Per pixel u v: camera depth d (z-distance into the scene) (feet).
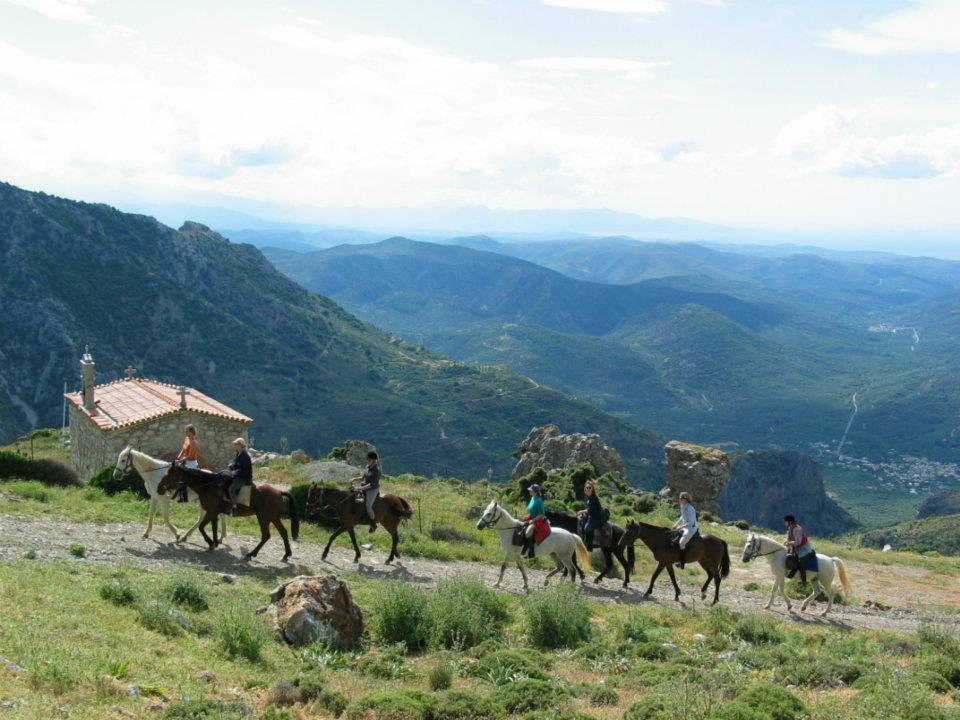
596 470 186.39
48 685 32.63
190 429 71.87
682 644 57.36
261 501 69.10
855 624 74.28
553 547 73.05
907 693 40.37
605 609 68.44
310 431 648.79
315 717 37.52
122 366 593.42
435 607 57.31
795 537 75.82
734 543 125.18
